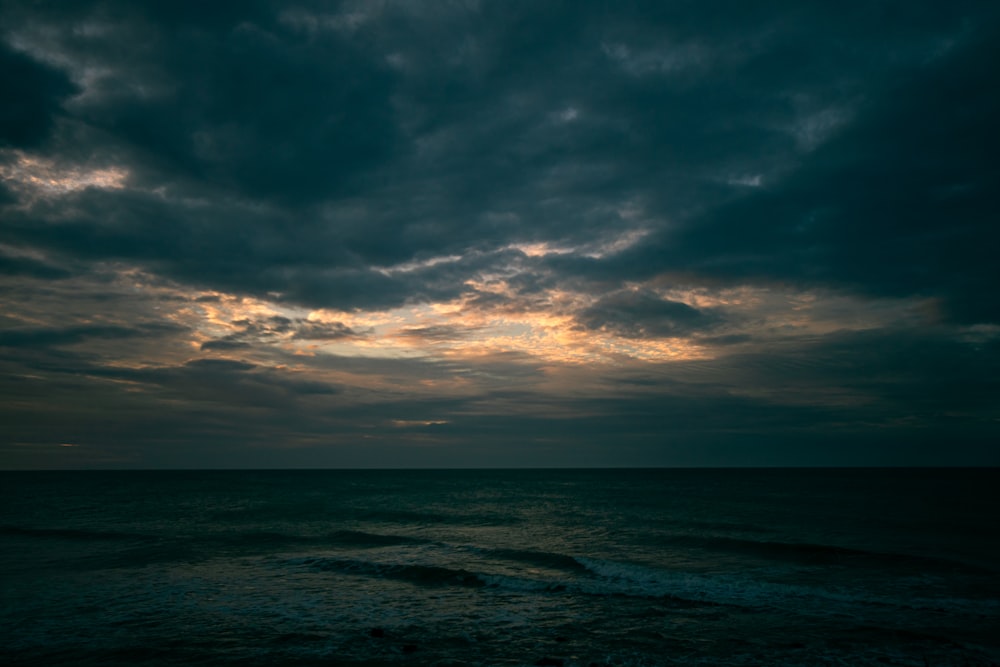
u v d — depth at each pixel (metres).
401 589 18.72
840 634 14.05
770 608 16.41
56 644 13.39
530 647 13.28
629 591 18.36
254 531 33.16
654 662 12.34
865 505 49.34
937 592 18.14
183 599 17.48
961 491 70.50
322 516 41.94
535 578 20.12
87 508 49.31
